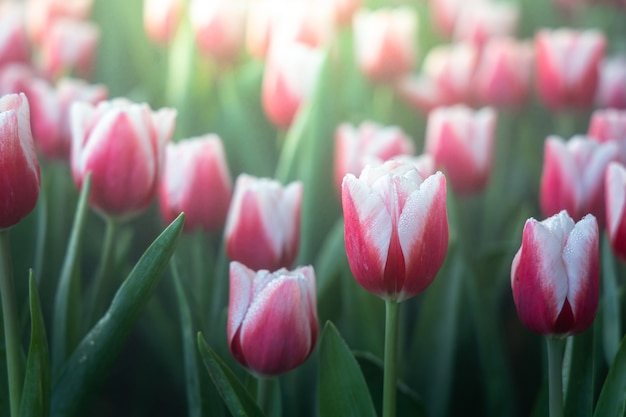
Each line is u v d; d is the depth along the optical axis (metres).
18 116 0.81
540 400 0.94
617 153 0.99
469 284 1.05
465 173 1.16
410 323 1.22
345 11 1.51
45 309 1.09
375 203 0.80
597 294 0.81
